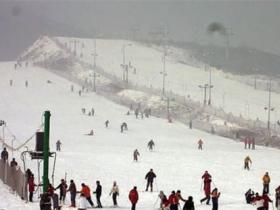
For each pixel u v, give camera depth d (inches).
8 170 3511.3
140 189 3846.0
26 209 2795.3
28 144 5940.0
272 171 5044.3
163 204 2819.9
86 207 2920.8
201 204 3245.6
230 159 5684.1
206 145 6815.9
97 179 4190.5
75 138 6766.7
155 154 5802.2
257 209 2876.5
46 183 2842.0
